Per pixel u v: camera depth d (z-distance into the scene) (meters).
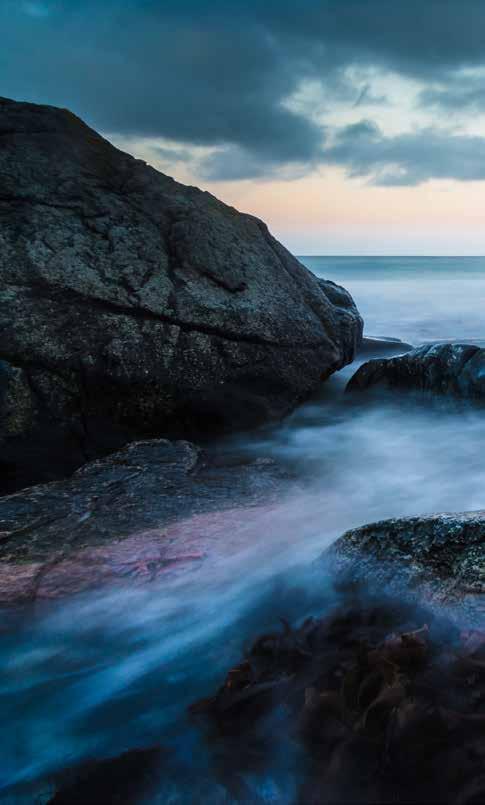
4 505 4.26
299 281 8.12
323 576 3.01
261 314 7.09
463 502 4.50
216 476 4.96
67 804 1.98
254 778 1.93
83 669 2.84
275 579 3.22
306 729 2.00
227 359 6.73
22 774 2.20
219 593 3.20
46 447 5.94
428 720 1.87
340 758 1.84
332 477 5.20
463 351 6.78
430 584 2.59
